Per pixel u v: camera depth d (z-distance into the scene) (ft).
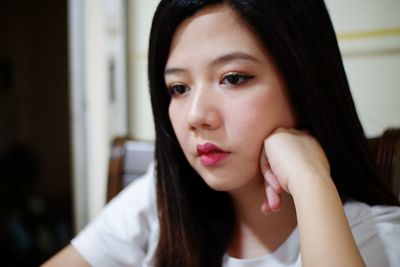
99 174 3.46
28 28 5.78
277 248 1.70
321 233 1.20
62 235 4.53
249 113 1.42
